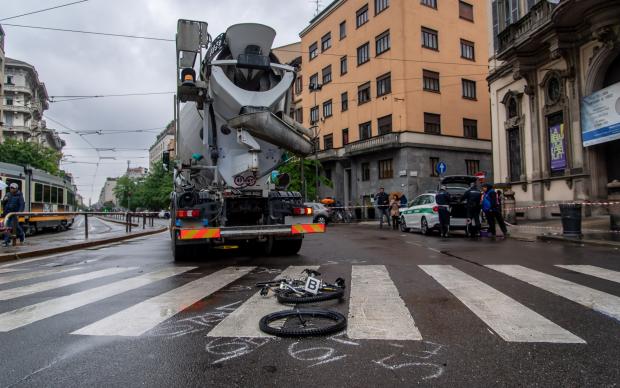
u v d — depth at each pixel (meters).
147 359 3.18
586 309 4.31
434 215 14.30
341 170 36.47
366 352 3.24
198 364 3.07
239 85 8.50
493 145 21.34
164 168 11.36
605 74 14.66
